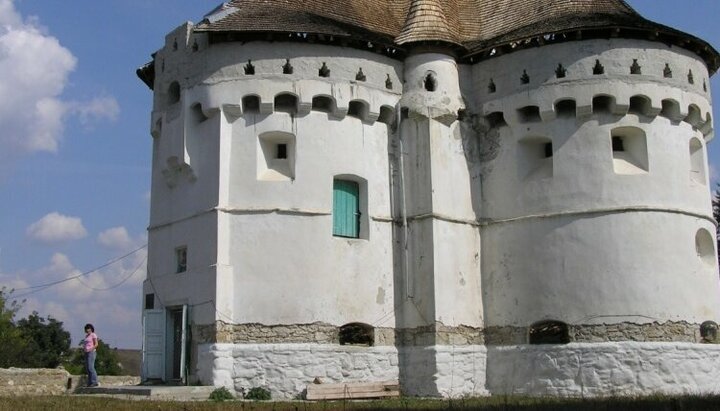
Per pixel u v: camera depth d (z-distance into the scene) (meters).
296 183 28.88
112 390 26.86
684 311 28.83
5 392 28.19
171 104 31.47
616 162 29.73
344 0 33.31
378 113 30.56
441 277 29.50
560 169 29.84
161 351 29.77
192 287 28.77
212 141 29.27
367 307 29.28
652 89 29.66
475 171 31.75
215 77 29.42
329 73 29.70
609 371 27.98
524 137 30.75
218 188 28.59
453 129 31.30
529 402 23.17
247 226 28.45
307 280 28.28
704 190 31.11
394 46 30.97
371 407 21.89
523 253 30.19
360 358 28.56
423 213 30.08
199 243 28.89
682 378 28.12
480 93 31.83
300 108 29.28
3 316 57.19
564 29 29.62
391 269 30.16
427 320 29.17
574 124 29.89
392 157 31.09
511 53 31.06
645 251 28.80
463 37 33.81
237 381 27.27
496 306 30.58
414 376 29.12
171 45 31.80
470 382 29.61
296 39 29.41
